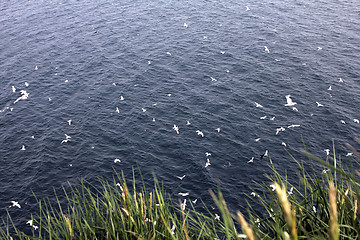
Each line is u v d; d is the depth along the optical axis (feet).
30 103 173.88
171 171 131.34
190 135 149.69
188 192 121.08
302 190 115.34
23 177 129.59
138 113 163.84
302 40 227.40
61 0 310.24
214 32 239.91
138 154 140.26
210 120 158.92
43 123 159.84
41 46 228.63
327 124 155.12
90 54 216.33
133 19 264.11
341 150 140.36
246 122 157.17
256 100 172.04
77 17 271.49
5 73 199.62
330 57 207.41
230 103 169.99
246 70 196.44
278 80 187.32
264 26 247.09
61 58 213.46
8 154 141.59
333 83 183.62
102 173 131.34
